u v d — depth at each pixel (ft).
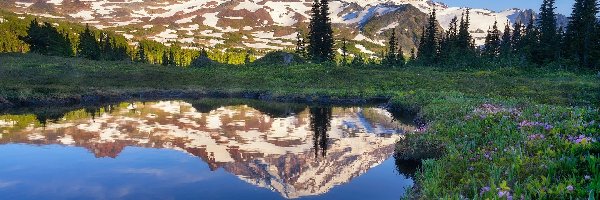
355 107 112.98
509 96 108.78
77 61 235.40
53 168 41.19
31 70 182.39
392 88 150.82
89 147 53.06
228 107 112.16
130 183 35.55
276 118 87.51
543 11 253.44
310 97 133.80
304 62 255.70
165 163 43.83
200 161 45.16
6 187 34.32
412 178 37.88
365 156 48.34
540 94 111.34
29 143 55.72
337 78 181.88
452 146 36.40
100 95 134.21
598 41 188.75
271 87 166.40
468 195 23.80
